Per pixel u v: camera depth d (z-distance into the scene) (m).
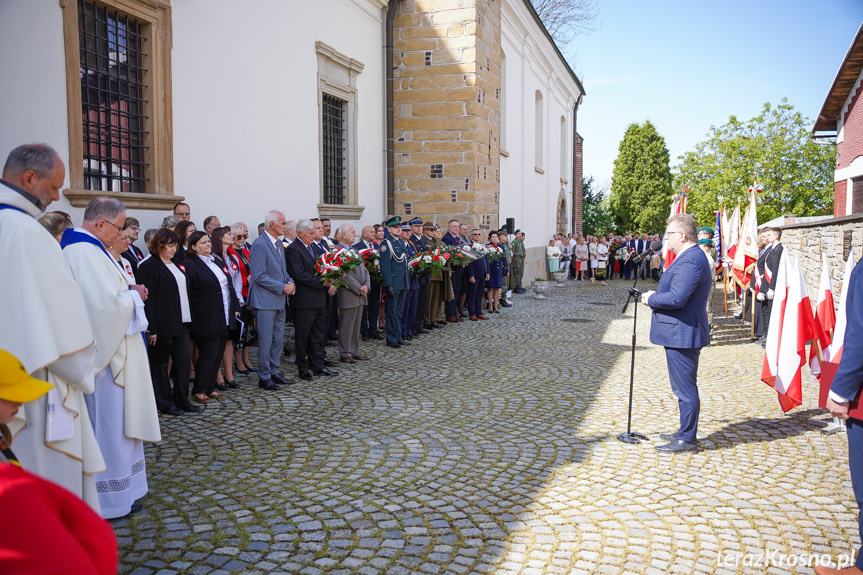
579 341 10.77
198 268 6.48
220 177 9.11
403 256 9.88
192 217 8.58
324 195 12.52
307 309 7.67
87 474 3.49
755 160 24.80
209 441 5.45
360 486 4.54
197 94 8.60
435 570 3.42
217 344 6.72
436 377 7.97
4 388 1.83
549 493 4.47
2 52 5.95
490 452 5.28
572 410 6.57
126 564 3.42
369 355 9.34
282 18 10.46
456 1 14.05
